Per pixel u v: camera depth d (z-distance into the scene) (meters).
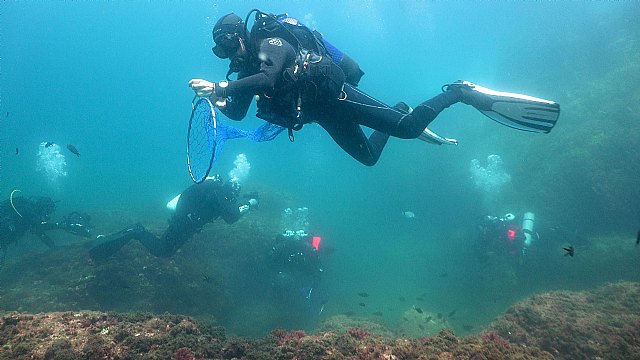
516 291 10.91
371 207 22.03
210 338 3.52
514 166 16.05
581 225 12.50
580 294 6.10
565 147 14.38
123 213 17.14
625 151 12.53
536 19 28.14
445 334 3.52
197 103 2.70
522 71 22.62
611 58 18.36
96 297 8.07
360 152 3.56
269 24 2.86
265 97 2.70
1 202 9.40
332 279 13.83
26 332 3.20
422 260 15.01
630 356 4.37
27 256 9.65
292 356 3.21
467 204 17.50
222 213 8.27
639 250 10.29
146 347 3.16
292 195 18.83
